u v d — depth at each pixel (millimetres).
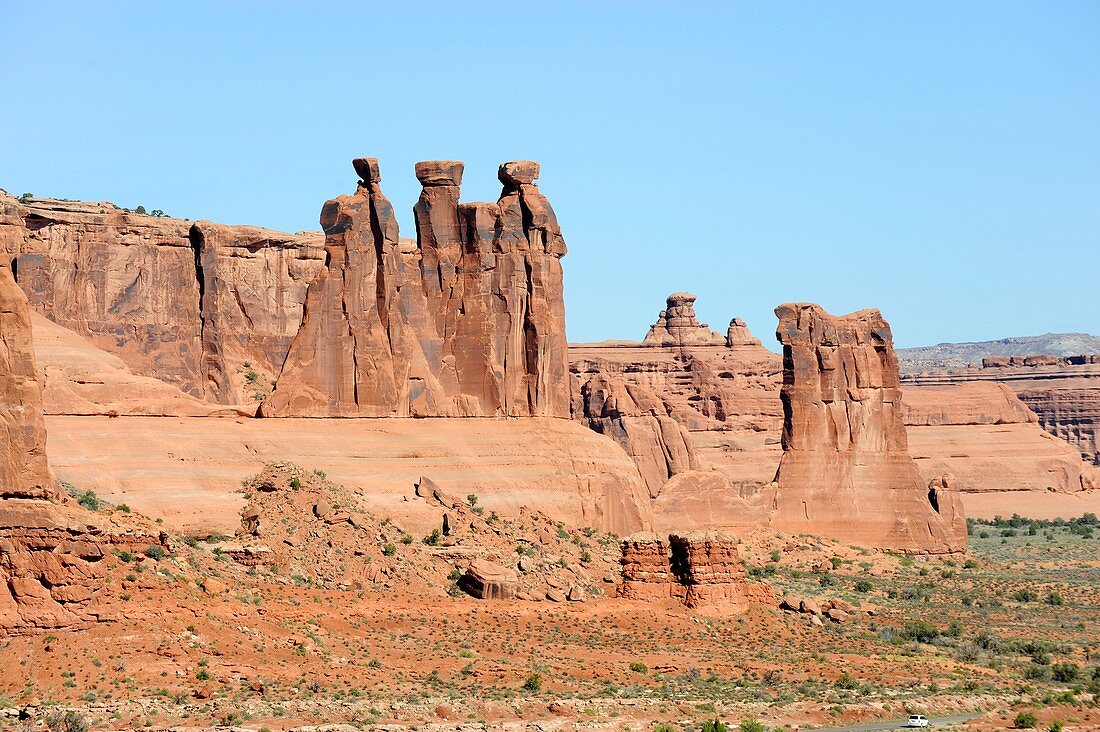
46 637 180500
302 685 185250
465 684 193250
